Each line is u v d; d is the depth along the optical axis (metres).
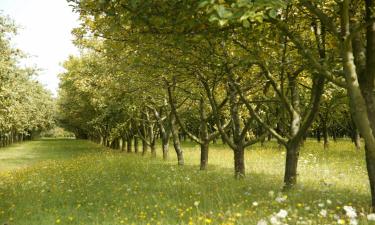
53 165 26.56
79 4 9.11
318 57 11.08
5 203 12.22
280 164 21.20
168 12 7.62
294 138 12.21
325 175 15.46
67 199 12.38
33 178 18.84
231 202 9.64
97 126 51.53
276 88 12.41
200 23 7.56
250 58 9.87
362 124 6.68
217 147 43.56
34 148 61.97
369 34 8.34
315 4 7.89
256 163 22.05
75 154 41.59
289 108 12.65
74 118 58.62
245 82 15.30
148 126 33.38
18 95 29.17
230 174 17.53
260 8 5.18
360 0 9.68
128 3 7.43
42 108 75.19
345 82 7.37
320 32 10.95
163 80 17.31
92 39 20.31
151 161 26.17
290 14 10.50
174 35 8.34
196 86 18.42
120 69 14.67
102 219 9.30
